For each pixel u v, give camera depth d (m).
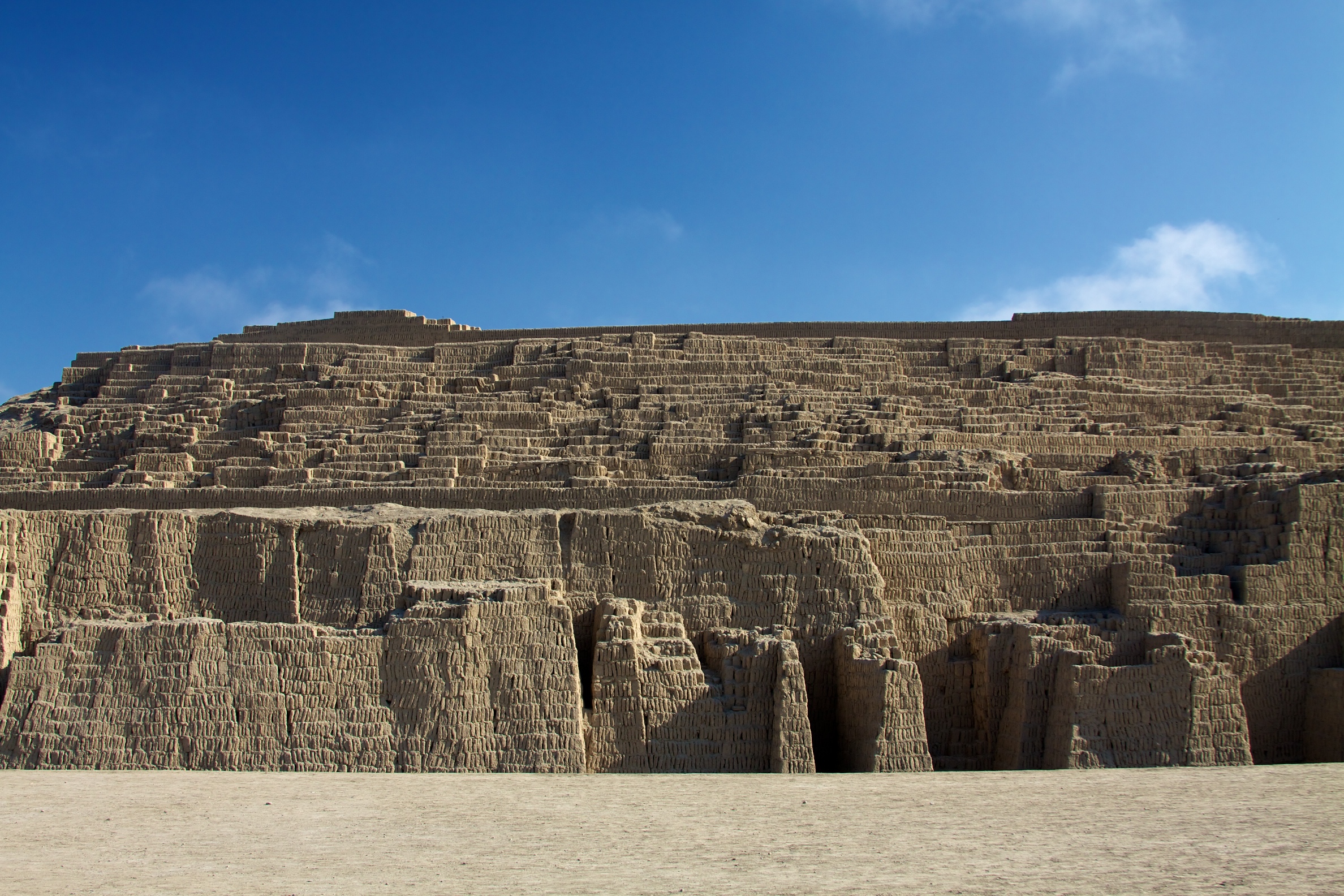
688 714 29.23
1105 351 47.12
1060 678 29.91
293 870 16.78
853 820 20.64
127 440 43.25
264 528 32.41
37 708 28.80
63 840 19.11
